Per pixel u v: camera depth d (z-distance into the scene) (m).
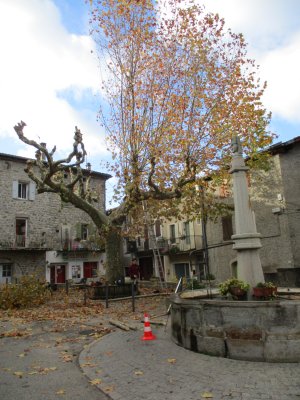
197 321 6.13
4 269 28.45
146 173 16.48
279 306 5.43
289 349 5.30
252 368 5.08
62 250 31.42
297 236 18.25
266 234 19.53
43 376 5.33
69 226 32.47
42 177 17.38
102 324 9.63
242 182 7.59
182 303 6.48
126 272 37.66
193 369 5.18
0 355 6.70
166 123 16.03
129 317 10.39
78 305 13.68
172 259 30.67
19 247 28.22
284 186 18.88
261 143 15.74
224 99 16.56
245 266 7.19
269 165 17.67
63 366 5.89
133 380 4.90
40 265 30.20
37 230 30.33
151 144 15.79
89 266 33.66
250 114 16.05
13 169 29.48
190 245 28.14
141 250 34.47
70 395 4.51
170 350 6.32
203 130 16.45
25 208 29.86
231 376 4.78
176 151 16.30
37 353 6.82
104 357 6.16
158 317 9.89
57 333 8.78
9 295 13.73
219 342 5.77
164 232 32.19
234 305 5.68
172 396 4.25
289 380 4.51
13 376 5.34
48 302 15.38
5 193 28.81
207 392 4.28
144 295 16.03
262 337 5.43
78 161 17.08
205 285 17.31
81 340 7.94
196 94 16.30
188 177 15.82
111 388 4.64
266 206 19.67
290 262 18.20
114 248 16.84
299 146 18.77
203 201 18.95
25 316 11.62
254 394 4.13
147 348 6.54
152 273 34.69
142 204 20.91
